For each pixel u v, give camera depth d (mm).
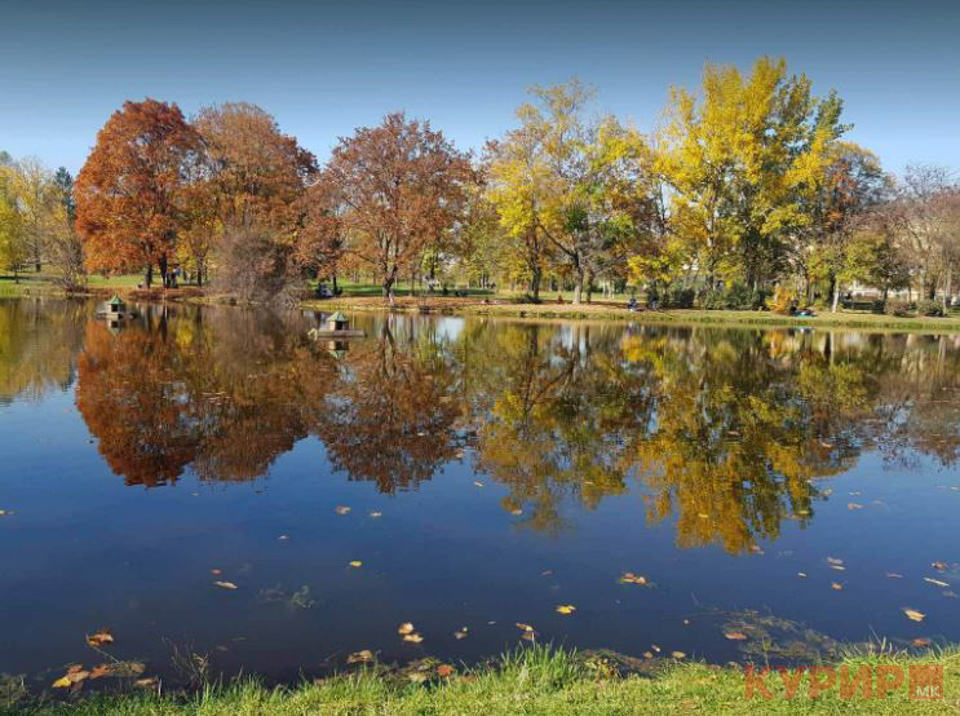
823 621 5359
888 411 14578
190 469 9172
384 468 9406
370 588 5742
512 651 4742
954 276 55281
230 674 4395
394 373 18188
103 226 46812
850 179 51469
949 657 4523
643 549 6758
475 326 35500
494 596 5641
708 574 6207
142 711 3730
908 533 7379
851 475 9641
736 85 41375
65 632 4926
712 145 41719
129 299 48594
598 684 4102
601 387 16797
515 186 44062
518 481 8938
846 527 7543
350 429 11641
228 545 6621
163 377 16344
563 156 44750
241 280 45906
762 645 4922
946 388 17906
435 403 14156
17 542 6609
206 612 5262
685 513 7875
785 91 42531
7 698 4047
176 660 4566
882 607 5629
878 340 32938
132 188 46656
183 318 34719
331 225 45375
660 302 49000
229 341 24578
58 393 14094
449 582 5895
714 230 44500
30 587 5648
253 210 49531
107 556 6312
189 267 61062
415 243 45688
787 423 13047
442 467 9523
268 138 50656
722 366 21375
